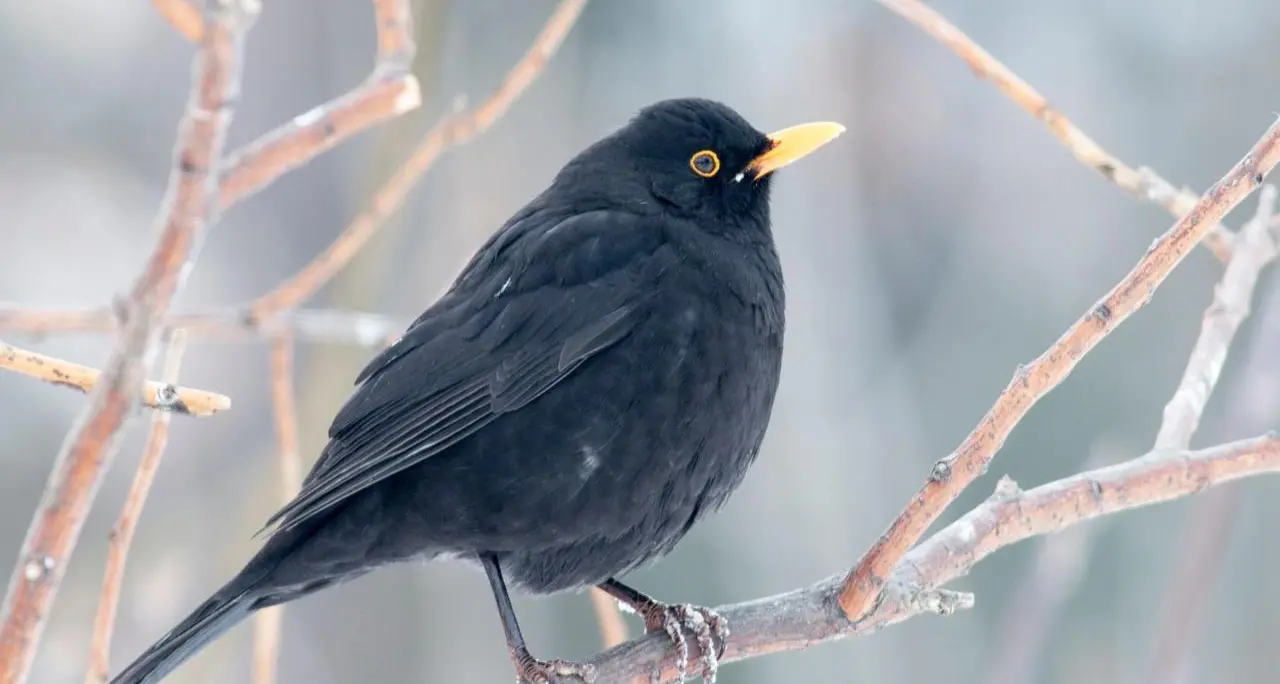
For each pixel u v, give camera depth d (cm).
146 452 636
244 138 1627
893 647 1308
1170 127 1566
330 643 1399
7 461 1489
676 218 812
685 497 772
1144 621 1323
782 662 1292
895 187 1541
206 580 1138
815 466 1320
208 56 389
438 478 755
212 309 688
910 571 738
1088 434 1434
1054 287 1514
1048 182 1543
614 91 1563
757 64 1543
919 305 1512
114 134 1742
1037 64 1586
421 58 1303
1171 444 750
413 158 723
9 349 581
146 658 739
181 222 400
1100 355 1458
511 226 842
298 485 782
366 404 782
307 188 1622
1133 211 1526
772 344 800
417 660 1397
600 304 770
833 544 1299
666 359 757
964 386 1462
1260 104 1551
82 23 1742
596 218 809
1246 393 810
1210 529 789
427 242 1412
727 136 834
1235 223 1498
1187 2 1575
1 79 1717
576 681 731
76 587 1273
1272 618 1342
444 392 772
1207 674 1321
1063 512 744
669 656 739
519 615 1396
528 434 752
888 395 1395
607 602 794
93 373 589
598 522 757
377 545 764
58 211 1689
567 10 730
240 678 1215
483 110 725
